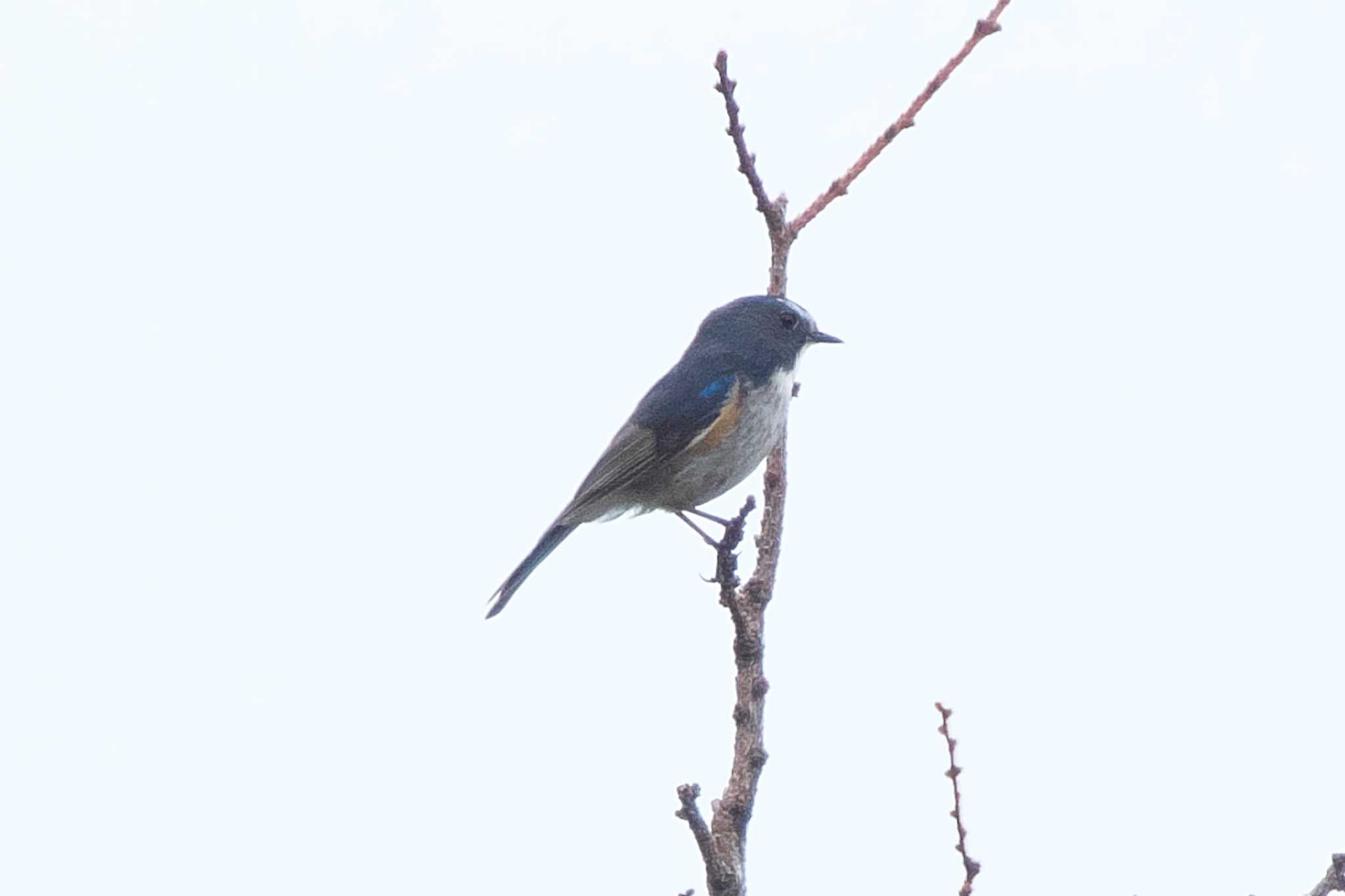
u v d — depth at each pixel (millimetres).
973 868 7973
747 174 10922
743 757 8984
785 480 9938
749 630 9305
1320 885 7203
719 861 8375
